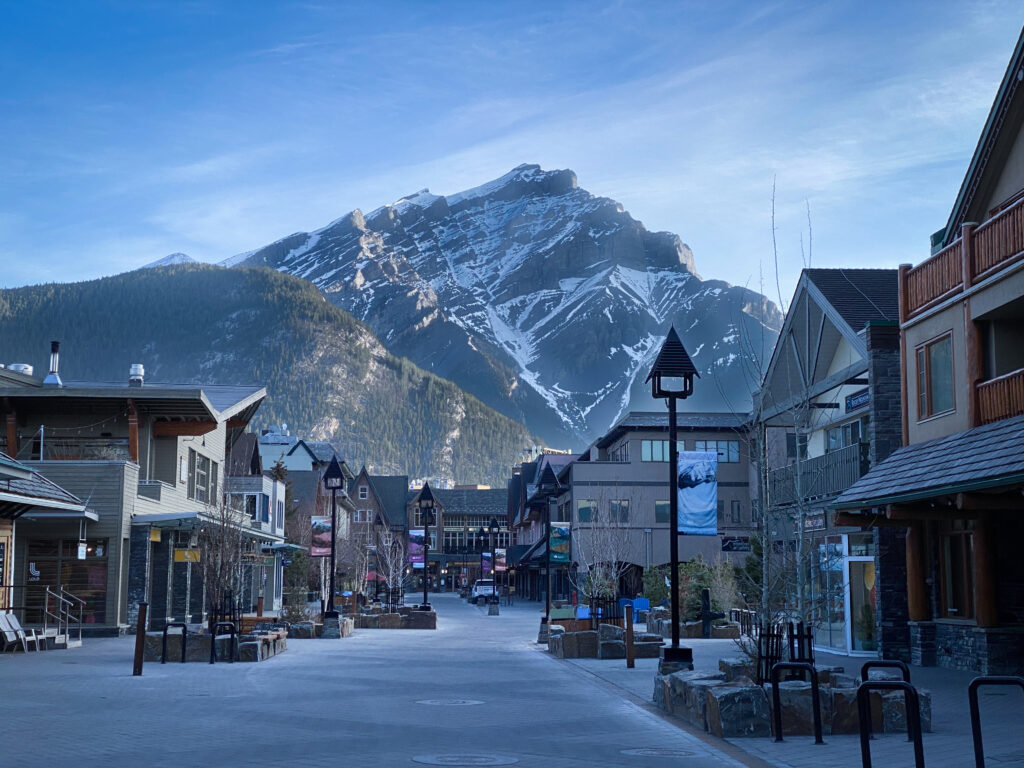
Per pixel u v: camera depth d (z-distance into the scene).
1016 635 21.75
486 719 14.38
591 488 67.38
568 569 68.56
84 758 10.73
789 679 15.16
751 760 11.09
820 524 29.48
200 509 43.56
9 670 21.52
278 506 61.69
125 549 35.75
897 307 30.31
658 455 67.38
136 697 16.61
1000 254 20.56
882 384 26.22
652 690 18.56
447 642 33.97
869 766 9.74
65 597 34.78
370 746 11.77
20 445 39.56
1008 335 21.48
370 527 118.50
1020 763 10.81
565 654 26.69
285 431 116.06
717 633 35.31
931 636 24.53
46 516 32.50
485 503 149.62
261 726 13.34
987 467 17.81
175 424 41.62
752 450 30.25
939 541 24.61
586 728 13.56
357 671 22.14
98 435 40.06
